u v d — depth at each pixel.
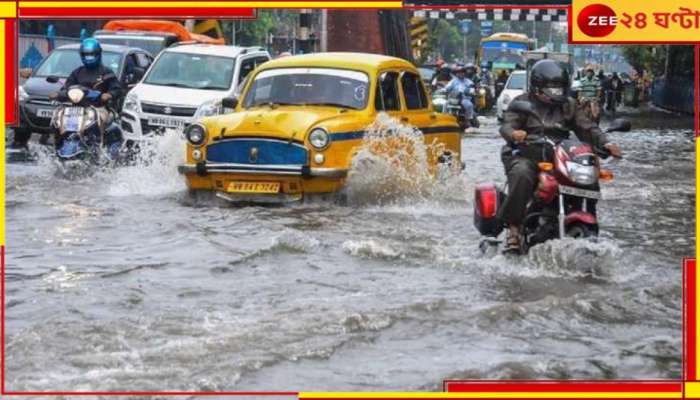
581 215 11.84
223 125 17.33
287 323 9.09
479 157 28.48
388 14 55.97
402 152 18.27
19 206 16.28
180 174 18.52
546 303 9.91
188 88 25.19
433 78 51.19
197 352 8.13
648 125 50.47
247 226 14.68
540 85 12.14
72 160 20.67
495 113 64.56
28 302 9.92
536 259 11.84
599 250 11.74
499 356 8.31
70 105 21.16
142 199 17.56
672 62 72.25
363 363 8.04
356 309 9.69
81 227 14.41
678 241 14.18
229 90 25.31
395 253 12.50
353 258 12.32
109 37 37.78
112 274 11.27
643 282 11.17
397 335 8.85
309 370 7.82
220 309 9.67
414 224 15.15
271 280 11.07
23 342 8.36
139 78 28.41
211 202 17.38
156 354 8.07
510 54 86.00
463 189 19.53
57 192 18.16
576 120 12.27
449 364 8.05
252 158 17.05
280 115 17.27
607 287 10.88
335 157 16.97
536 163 12.04
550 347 8.61
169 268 11.66
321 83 18.52
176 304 9.90
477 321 9.31
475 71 63.38
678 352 8.48
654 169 25.31
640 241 14.12
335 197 17.14
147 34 38.19
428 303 9.84
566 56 79.12
